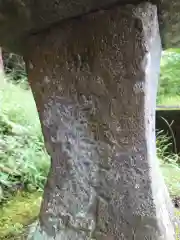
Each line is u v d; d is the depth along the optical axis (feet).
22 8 3.14
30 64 3.63
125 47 3.22
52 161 3.83
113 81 3.34
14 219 5.17
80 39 3.36
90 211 3.76
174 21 3.29
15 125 7.35
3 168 6.40
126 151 3.48
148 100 3.34
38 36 3.51
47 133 3.77
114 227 3.67
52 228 3.93
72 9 3.16
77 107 3.56
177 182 5.84
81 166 3.70
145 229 3.56
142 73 3.23
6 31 3.42
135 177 3.51
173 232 3.90
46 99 3.66
